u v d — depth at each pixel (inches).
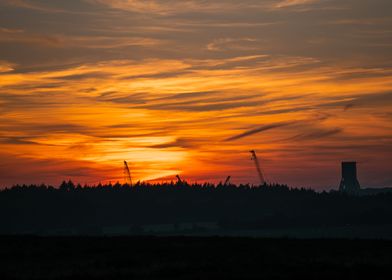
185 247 4345.5
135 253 4060.0
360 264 3211.1
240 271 3112.7
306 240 4847.4
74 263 3590.1
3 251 4205.2
